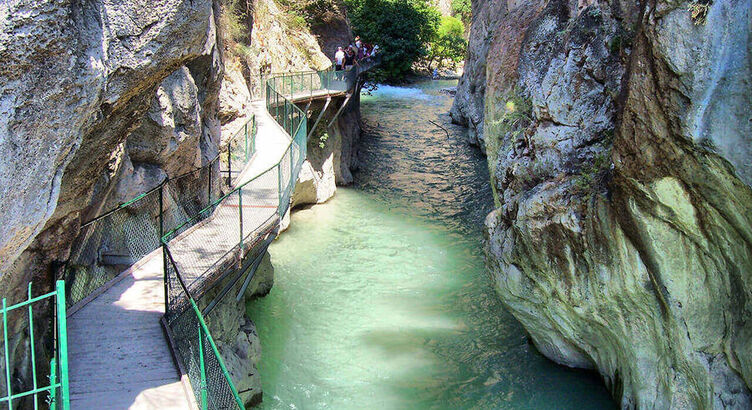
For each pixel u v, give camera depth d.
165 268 8.78
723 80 6.43
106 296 9.38
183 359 7.87
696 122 6.64
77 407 7.00
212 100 14.16
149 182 10.59
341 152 24.00
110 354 7.99
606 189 8.70
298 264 16.67
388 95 44.50
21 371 6.73
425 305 14.64
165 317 8.77
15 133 5.03
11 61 4.80
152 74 6.69
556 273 9.99
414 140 31.17
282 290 15.12
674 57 6.79
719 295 7.65
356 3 49.06
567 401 10.88
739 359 7.52
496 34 13.05
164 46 6.53
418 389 11.51
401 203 22.06
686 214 7.35
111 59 5.95
